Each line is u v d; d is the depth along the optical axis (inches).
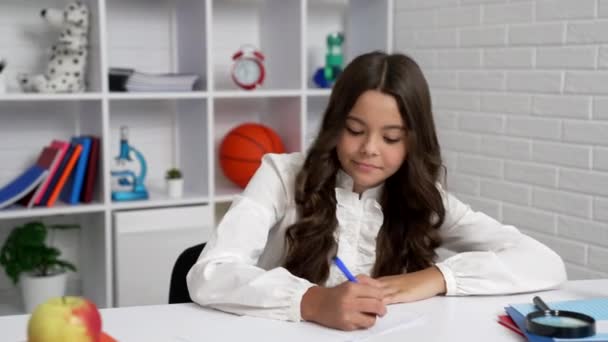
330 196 58.1
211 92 109.0
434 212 59.8
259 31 126.6
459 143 113.5
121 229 102.8
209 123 109.7
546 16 97.4
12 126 110.5
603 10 89.8
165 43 119.0
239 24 124.6
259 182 58.5
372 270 59.9
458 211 61.6
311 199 57.4
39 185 101.3
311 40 130.3
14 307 107.3
